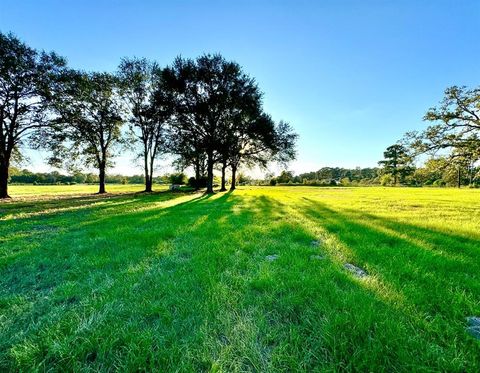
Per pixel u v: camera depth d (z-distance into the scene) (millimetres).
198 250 4102
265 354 1707
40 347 1756
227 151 24969
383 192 28609
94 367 1620
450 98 18984
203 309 2229
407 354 1606
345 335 1813
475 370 1514
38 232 5953
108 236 5250
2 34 17734
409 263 3299
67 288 2727
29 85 19422
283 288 2596
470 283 2660
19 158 22750
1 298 2531
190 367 1562
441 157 19922
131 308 2277
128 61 27078
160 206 12414
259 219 7543
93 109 26375
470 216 8234
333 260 3521
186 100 24422
